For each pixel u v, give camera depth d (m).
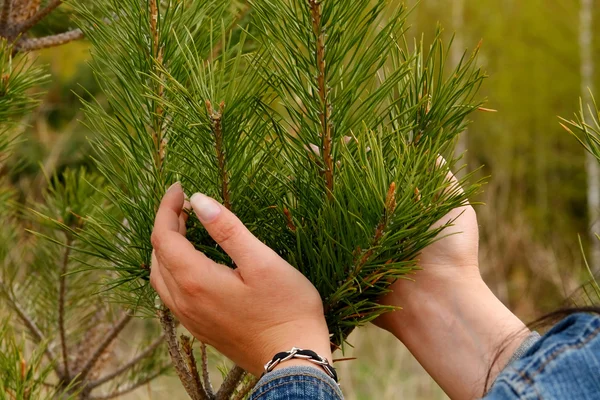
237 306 0.78
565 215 5.77
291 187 0.81
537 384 0.69
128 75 0.83
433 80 0.84
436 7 6.28
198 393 0.86
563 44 6.15
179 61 0.83
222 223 0.77
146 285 0.87
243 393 0.89
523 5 6.32
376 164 0.77
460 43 6.03
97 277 1.21
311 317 0.79
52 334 1.17
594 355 0.69
